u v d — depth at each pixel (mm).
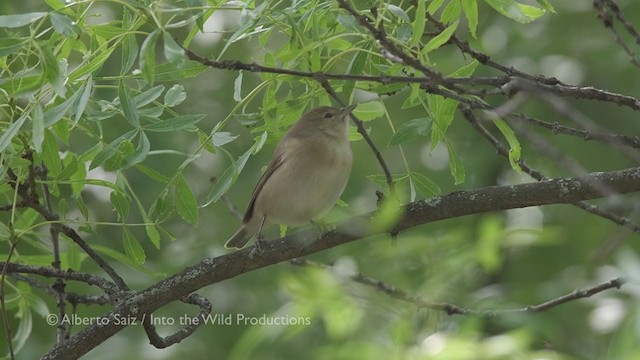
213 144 9164
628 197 14328
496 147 10703
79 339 10078
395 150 17828
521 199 9328
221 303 16969
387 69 8898
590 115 17562
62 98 9258
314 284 8352
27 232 10508
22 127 9180
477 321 8664
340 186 11477
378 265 9273
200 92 18188
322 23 9570
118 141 9047
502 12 9336
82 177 10352
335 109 11281
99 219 17156
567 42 17688
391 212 9305
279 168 11406
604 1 9930
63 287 11016
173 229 17672
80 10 9141
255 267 10023
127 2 7941
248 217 12125
